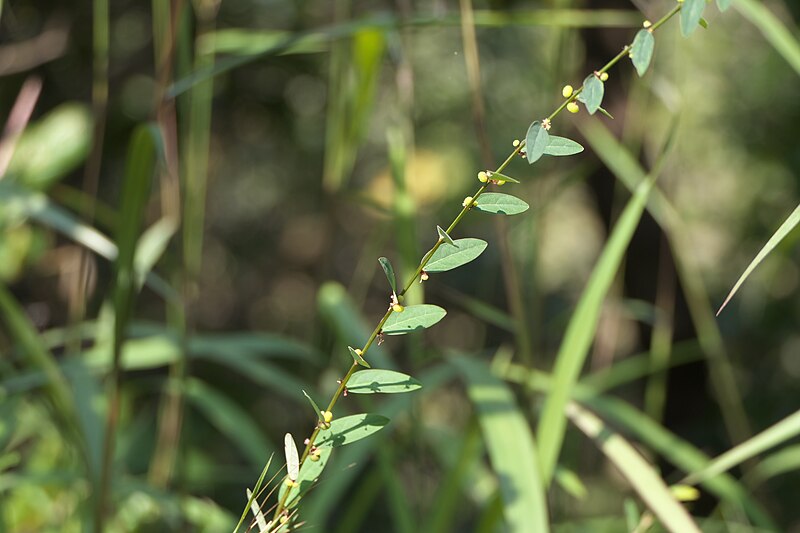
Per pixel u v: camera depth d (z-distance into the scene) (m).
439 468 1.64
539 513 1.03
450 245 0.79
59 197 1.71
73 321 1.37
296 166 4.04
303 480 0.82
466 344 3.92
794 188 3.54
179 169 1.35
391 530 3.11
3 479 1.24
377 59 1.41
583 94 0.80
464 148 3.77
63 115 1.70
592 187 2.76
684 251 1.54
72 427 1.18
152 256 1.33
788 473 3.29
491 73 3.75
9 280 1.97
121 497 1.30
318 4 3.24
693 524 1.03
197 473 1.67
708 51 3.76
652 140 2.37
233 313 4.34
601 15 1.24
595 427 1.10
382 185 2.97
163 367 3.23
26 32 2.79
